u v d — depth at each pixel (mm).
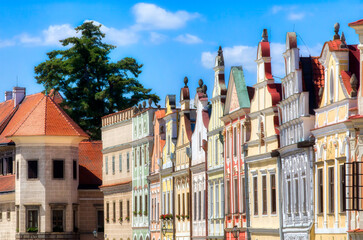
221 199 72750
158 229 91812
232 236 68875
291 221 57250
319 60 52250
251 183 65188
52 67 132000
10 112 127125
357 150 46688
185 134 83438
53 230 110188
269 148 61812
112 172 108625
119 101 131625
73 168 111938
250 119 65875
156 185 93000
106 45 138250
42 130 110125
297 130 55875
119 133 106750
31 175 110375
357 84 48250
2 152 119312
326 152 51219
